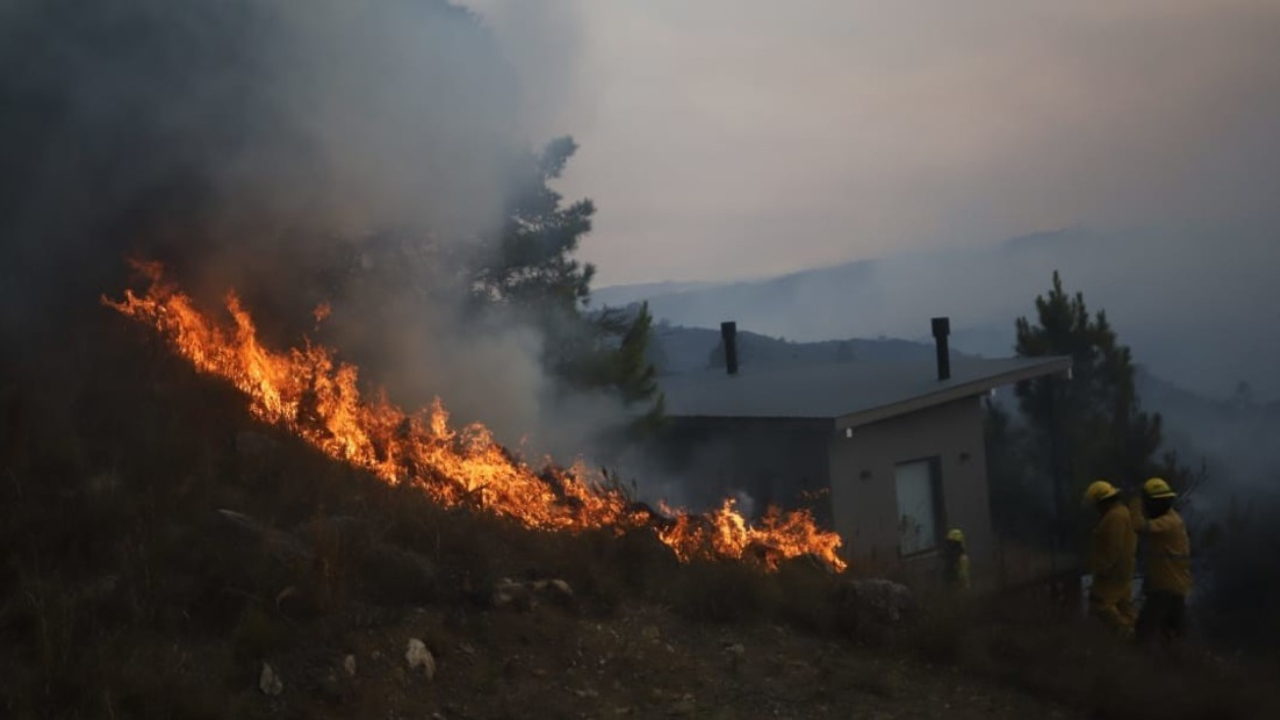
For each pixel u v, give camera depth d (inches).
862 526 669.3
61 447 272.4
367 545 260.2
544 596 271.3
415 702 220.5
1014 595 352.2
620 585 290.4
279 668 217.8
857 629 288.4
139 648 213.5
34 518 245.1
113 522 248.7
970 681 273.4
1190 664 318.3
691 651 264.7
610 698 235.9
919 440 712.4
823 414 645.3
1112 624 346.0
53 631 210.2
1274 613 858.1
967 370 764.0
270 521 272.5
